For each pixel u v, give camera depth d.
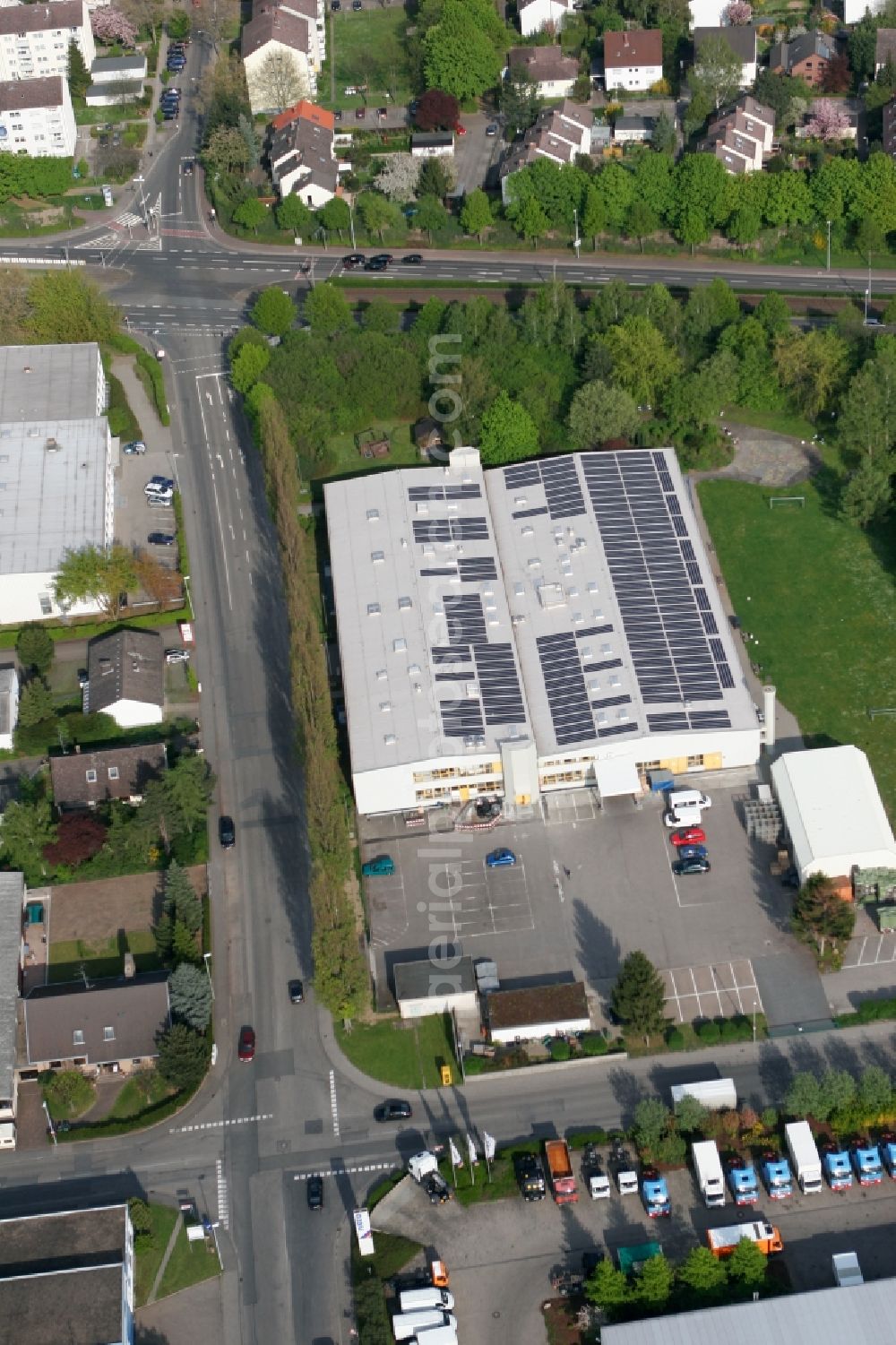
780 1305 189.00
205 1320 198.62
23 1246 198.62
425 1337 191.25
